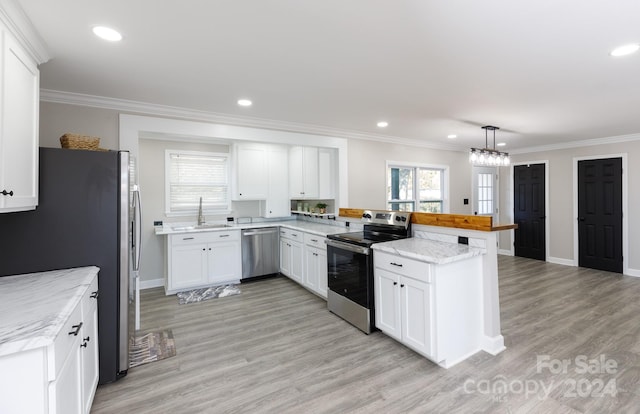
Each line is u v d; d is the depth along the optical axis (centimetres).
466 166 646
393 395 195
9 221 187
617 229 507
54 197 196
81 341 154
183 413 181
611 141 511
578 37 195
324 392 199
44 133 292
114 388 205
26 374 109
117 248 212
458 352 234
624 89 290
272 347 258
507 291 409
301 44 205
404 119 404
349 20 176
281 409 184
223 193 496
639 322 304
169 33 190
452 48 210
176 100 321
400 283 246
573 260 560
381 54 219
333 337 275
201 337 278
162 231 395
